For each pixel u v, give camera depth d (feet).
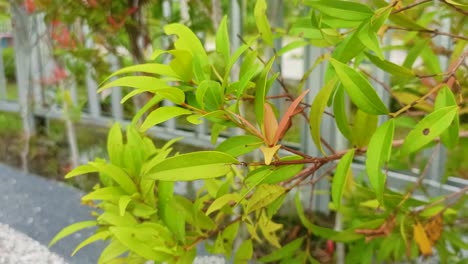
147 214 1.15
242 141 1.00
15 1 3.63
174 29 1.02
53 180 3.14
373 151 0.93
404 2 1.40
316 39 1.36
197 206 1.25
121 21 2.45
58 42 3.05
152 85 0.88
